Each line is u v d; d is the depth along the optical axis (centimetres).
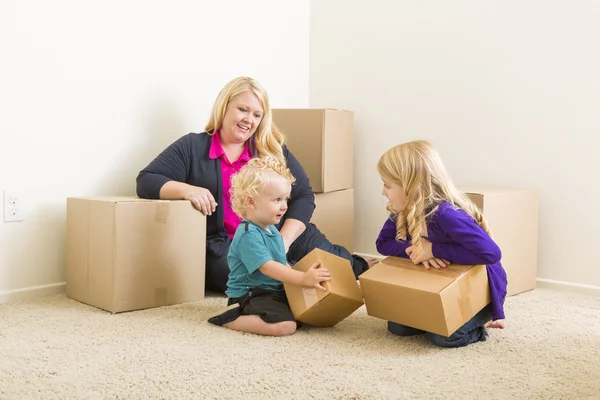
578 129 244
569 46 245
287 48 319
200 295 223
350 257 254
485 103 269
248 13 296
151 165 233
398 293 164
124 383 139
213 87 282
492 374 147
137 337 173
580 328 188
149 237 207
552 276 252
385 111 302
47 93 225
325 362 154
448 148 281
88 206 210
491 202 222
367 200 310
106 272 202
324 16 324
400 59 296
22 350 160
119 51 245
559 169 249
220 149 241
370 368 150
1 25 212
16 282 222
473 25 271
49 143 227
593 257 242
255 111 240
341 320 189
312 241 249
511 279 234
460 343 168
